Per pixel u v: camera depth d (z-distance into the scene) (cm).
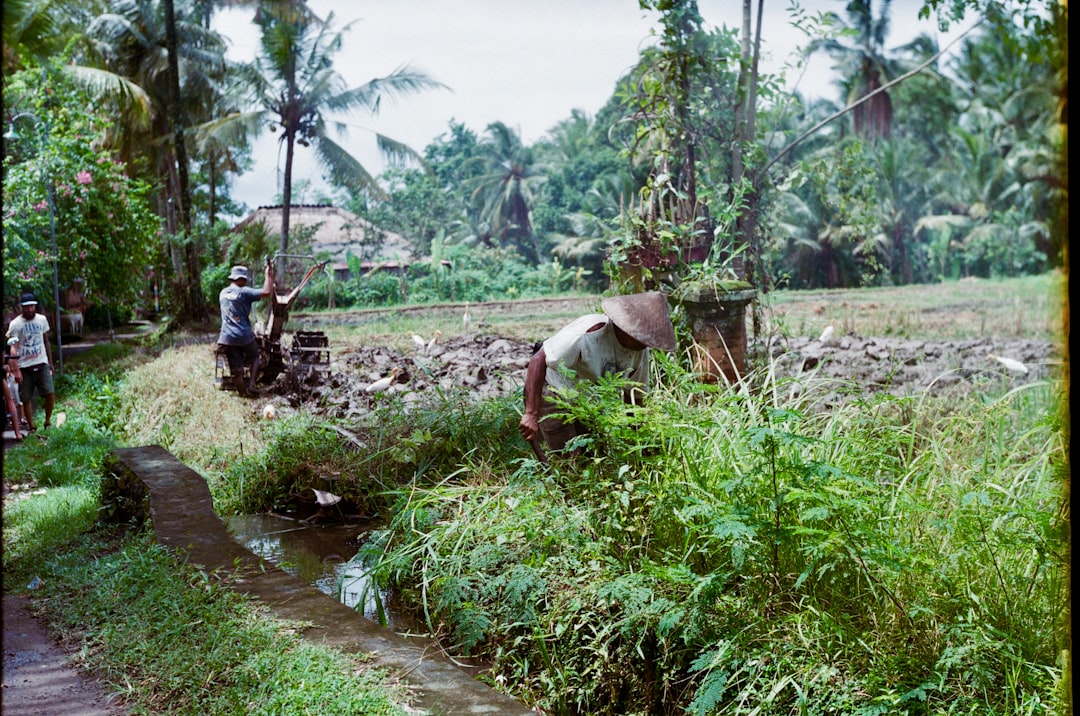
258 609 405
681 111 809
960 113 3928
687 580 351
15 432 1028
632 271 784
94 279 1980
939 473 440
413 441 662
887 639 330
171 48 2433
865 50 3400
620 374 460
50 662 372
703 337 709
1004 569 348
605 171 5034
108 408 1074
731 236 763
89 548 554
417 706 308
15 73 1700
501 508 482
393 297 3556
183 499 590
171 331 2358
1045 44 668
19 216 1683
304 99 2830
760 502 376
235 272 1117
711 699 311
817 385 584
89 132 1977
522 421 486
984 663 307
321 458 721
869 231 1271
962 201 4169
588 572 402
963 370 959
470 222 5925
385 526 596
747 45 812
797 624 334
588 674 372
